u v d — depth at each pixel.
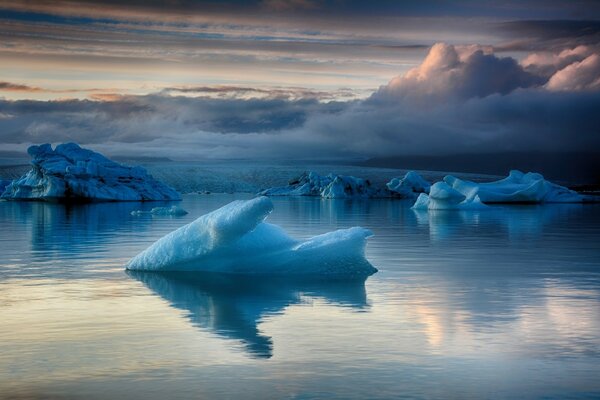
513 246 21.48
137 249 20.64
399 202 60.94
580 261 17.52
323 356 8.27
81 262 17.44
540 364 7.92
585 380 7.35
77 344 8.90
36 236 25.36
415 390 7.04
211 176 117.75
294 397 6.85
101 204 56.75
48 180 61.59
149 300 12.05
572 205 53.16
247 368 7.80
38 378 7.49
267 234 15.84
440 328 9.70
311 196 78.38
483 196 57.06
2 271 15.80
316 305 11.50
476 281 14.13
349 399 6.80
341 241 15.13
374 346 8.71
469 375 7.52
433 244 22.19
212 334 9.41
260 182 119.44
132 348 8.68
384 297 12.25
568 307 11.25
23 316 10.68
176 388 7.13
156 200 65.38
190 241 15.66
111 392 7.03
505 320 10.23
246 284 13.81
